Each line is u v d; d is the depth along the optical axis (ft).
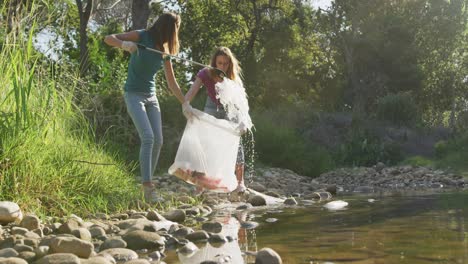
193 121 17.81
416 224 11.73
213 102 18.89
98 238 11.32
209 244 10.55
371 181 33.91
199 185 17.89
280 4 104.58
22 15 17.12
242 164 19.89
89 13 51.42
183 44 87.81
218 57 18.83
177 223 13.89
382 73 112.88
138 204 16.49
